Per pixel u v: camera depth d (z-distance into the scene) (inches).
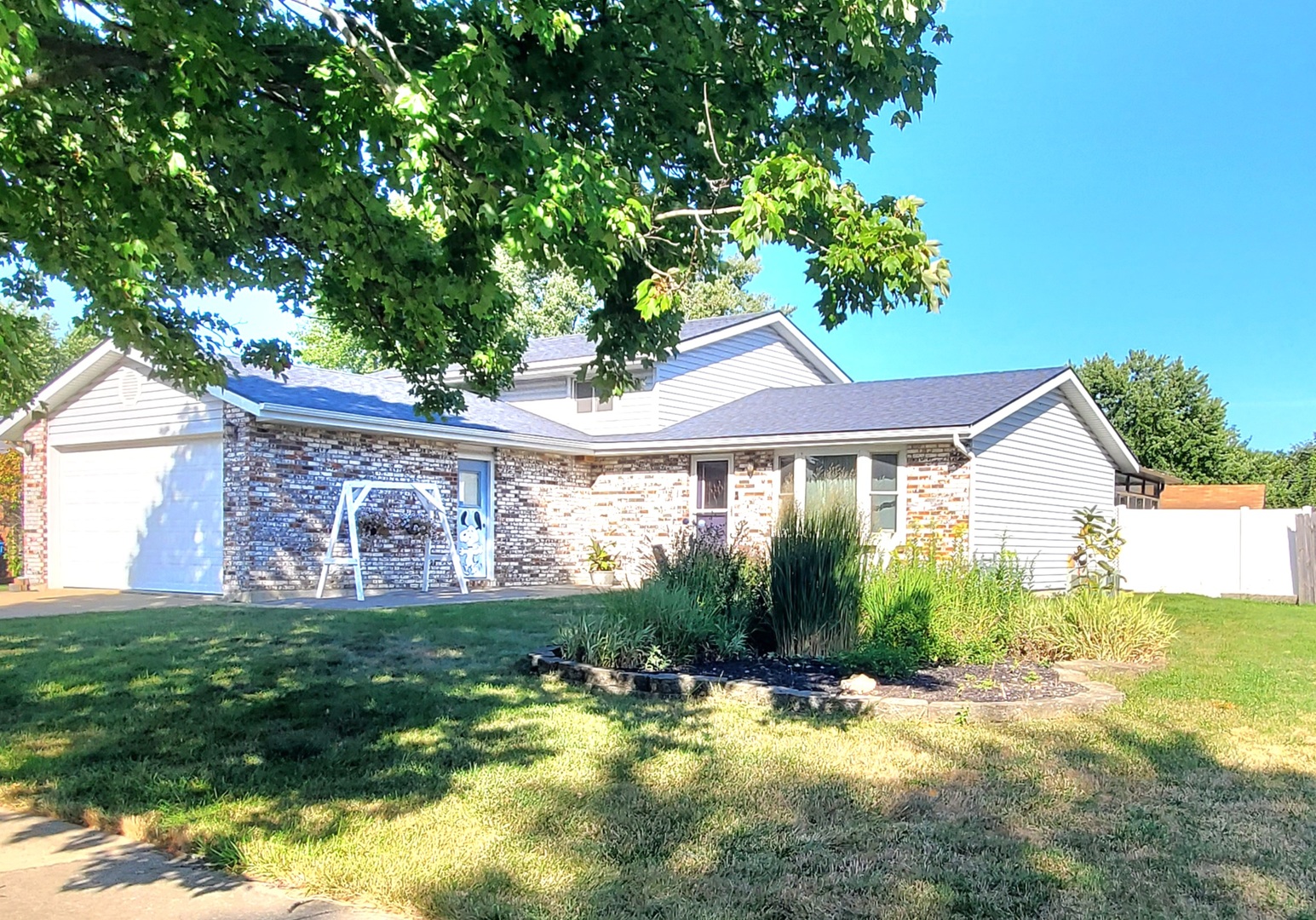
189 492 547.8
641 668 290.7
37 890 134.9
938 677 277.4
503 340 302.7
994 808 166.4
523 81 170.1
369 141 155.5
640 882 134.0
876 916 123.1
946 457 551.2
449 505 605.9
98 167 174.9
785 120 199.2
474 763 195.6
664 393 717.9
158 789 179.6
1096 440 727.1
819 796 172.2
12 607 478.3
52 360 1140.5
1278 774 187.9
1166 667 312.8
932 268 154.3
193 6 151.1
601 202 152.5
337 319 268.7
